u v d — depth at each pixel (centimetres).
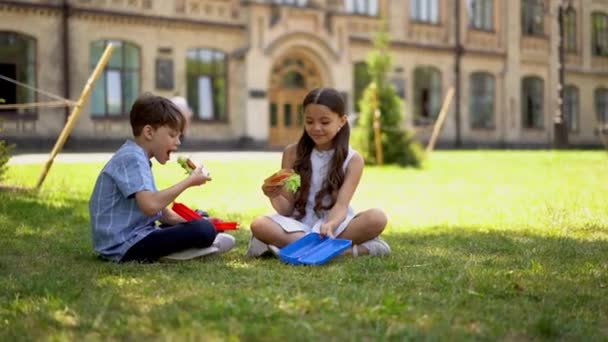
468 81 3044
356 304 293
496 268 399
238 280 354
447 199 904
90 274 373
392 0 2805
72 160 1448
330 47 2566
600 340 257
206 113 2352
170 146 429
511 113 3194
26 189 838
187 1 2298
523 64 3247
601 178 1283
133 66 2211
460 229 604
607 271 391
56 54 2064
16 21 1994
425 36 2916
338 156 444
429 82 2934
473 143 3053
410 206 820
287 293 316
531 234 564
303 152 454
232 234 565
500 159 1898
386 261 415
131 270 387
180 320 266
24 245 484
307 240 428
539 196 920
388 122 1630
